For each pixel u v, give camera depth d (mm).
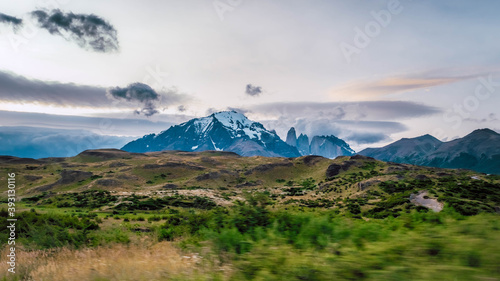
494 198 49375
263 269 5172
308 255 5363
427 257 4609
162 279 5512
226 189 164750
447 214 6414
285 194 137250
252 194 9219
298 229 7555
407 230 6234
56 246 12859
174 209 89312
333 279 4391
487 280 3705
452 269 4008
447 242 4762
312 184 170375
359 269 4488
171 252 7512
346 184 136000
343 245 5918
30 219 20141
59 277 6758
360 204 73750
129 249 8969
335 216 7734
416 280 3928
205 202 103938
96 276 6199
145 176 184625
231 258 6168
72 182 163125
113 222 43188
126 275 5867
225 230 7348
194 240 8914
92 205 99438
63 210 80625
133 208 90375
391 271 4180
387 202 58531
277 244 6559
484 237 4672
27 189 151000
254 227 8016
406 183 99438
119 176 172375
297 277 4637
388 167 167500
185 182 174500
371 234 6203
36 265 8281
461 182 79000
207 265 5949
